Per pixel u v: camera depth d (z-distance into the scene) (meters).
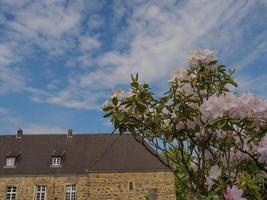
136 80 3.58
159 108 3.58
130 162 31.70
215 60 3.76
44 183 31.95
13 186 32.12
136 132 3.60
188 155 3.45
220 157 3.35
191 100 3.49
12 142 36.22
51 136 36.97
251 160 3.13
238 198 2.54
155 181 30.61
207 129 3.27
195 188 3.30
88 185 31.52
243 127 3.04
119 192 30.58
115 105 3.55
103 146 34.75
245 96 2.90
